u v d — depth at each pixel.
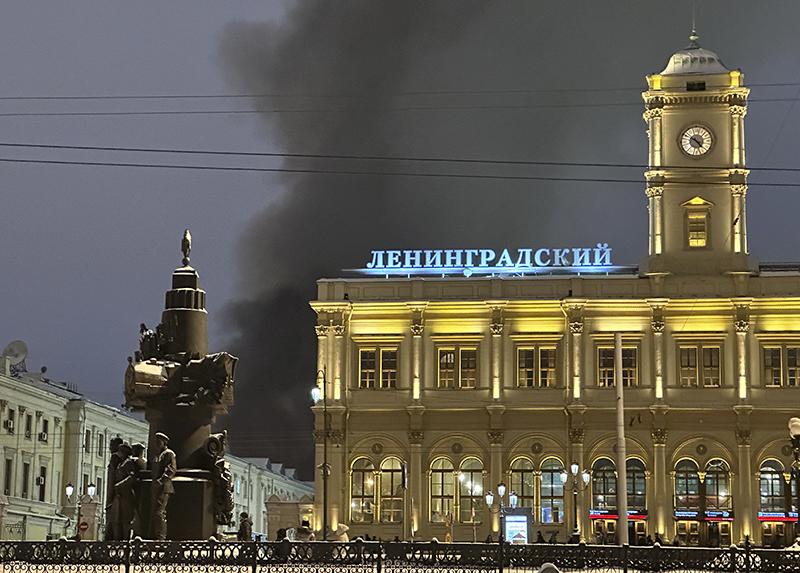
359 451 74.38
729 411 71.75
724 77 75.00
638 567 29.77
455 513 73.19
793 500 70.62
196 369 31.00
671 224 74.69
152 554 27.00
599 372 73.06
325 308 75.31
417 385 74.06
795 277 73.06
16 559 26.95
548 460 73.19
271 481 114.88
